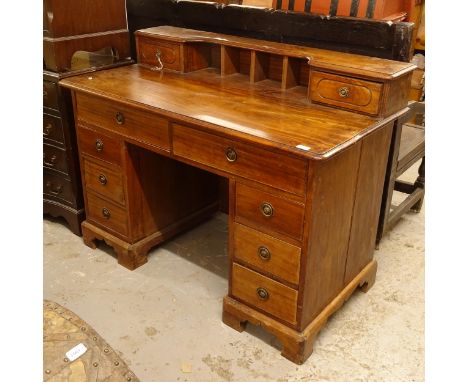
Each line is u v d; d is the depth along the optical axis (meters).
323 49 2.14
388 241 2.68
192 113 1.83
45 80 2.36
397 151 2.24
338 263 1.94
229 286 2.00
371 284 2.29
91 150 2.33
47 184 2.67
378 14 2.02
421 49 3.47
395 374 1.83
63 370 1.17
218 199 2.92
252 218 1.78
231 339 2.00
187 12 2.56
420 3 3.34
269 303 1.89
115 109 2.10
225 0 2.52
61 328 1.28
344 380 1.80
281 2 2.27
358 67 1.81
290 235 1.70
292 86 2.16
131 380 1.18
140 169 2.29
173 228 2.59
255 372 1.84
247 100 1.99
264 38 2.34
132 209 2.33
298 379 1.81
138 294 2.25
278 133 1.65
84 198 2.51
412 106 2.23
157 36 2.38
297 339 1.82
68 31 2.30
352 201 1.87
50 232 2.72
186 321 2.09
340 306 2.06
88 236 2.56
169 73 2.39
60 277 2.36
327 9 2.14
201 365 1.87
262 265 1.83
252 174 1.70
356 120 1.79
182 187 2.59
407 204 2.70
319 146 1.54
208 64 2.49
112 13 2.47
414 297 2.24
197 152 1.84
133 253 2.38
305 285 1.74
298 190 1.60
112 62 2.59
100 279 2.35
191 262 2.49
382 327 2.06
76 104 2.28
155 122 1.95
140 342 1.98
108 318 2.10
